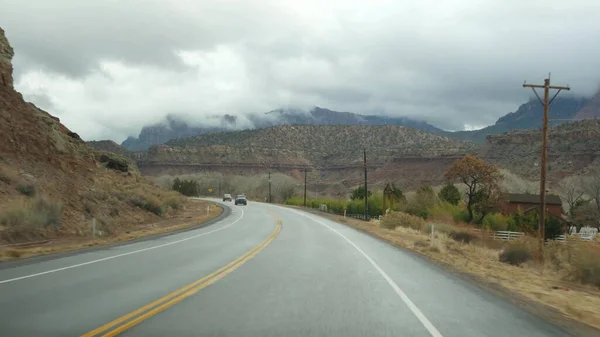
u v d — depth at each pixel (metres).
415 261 16.64
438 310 8.61
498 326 7.52
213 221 43.44
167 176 135.00
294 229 33.16
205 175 147.75
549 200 70.62
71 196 30.09
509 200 66.75
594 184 66.12
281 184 133.88
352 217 64.00
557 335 7.05
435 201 61.59
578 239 19.97
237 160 158.75
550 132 106.75
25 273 12.42
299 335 6.65
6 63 36.88
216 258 16.16
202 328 6.97
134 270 13.12
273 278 11.95
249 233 29.12
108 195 35.81
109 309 8.20
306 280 11.70
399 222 40.78
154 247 20.12
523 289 11.98
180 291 9.97
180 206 56.31
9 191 24.48
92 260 15.38
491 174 56.56
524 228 42.84
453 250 23.36
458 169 56.94
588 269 14.70
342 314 8.03
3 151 29.55
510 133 115.00
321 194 132.12
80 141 51.53
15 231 20.44
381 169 130.75
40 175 30.05
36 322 7.25
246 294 9.74
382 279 12.16
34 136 34.19
